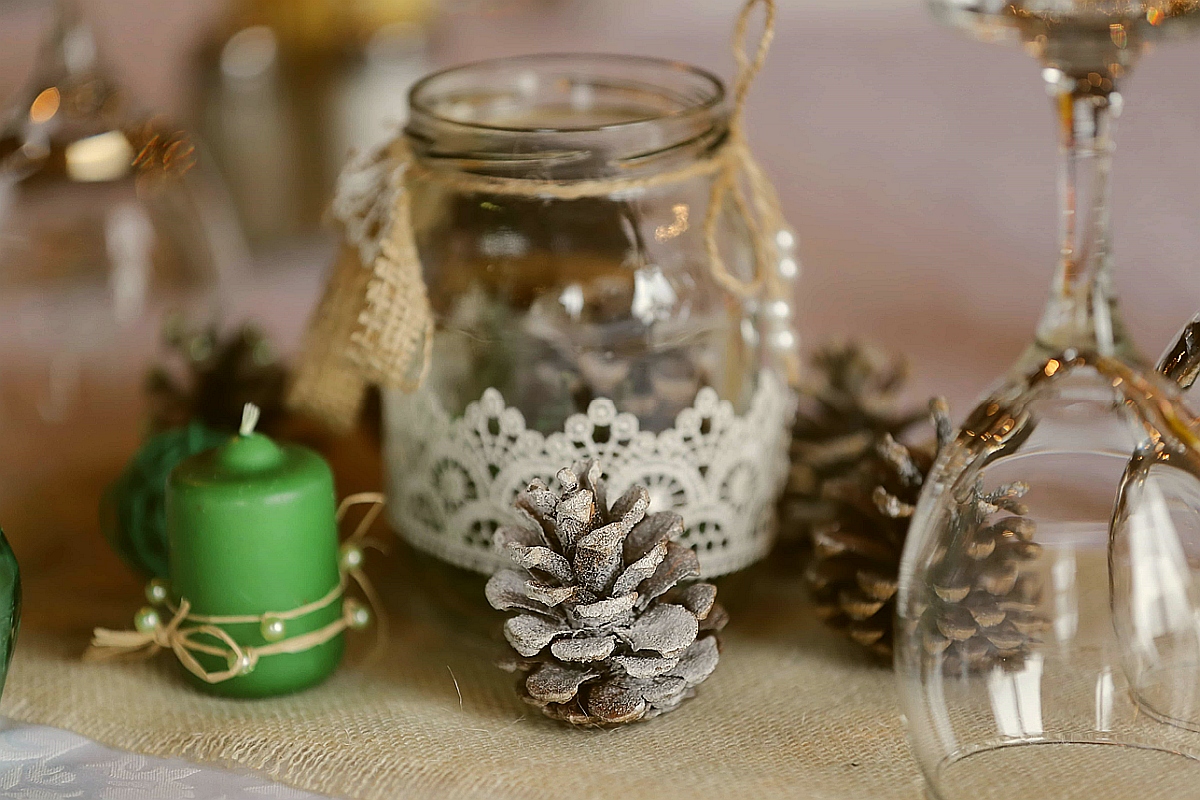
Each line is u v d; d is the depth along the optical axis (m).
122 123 0.74
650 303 0.61
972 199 1.08
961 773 0.55
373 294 0.61
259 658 0.60
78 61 0.73
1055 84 0.61
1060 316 0.61
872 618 0.61
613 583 0.58
